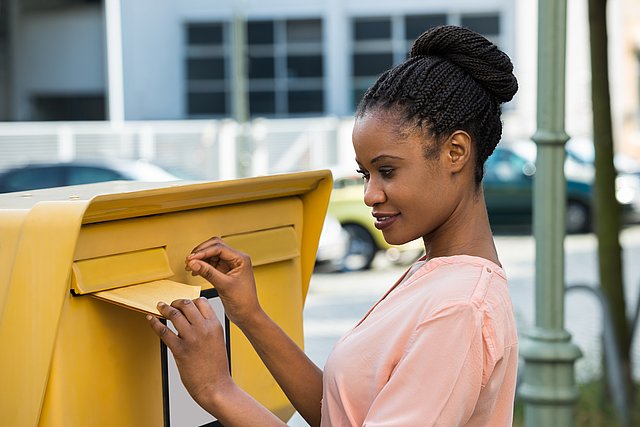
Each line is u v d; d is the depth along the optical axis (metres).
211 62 28.05
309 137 22.45
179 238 2.24
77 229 1.90
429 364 1.86
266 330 2.18
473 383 1.86
